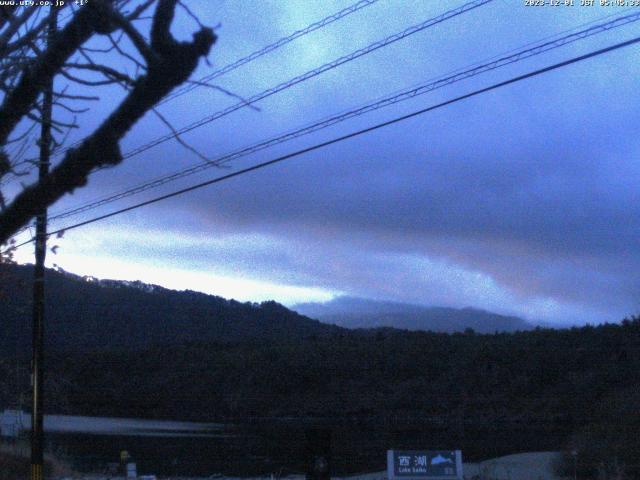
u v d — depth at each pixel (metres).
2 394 39.97
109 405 57.41
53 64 3.88
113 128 3.51
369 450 34.56
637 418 26.48
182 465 29.25
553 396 46.62
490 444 36.34
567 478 23.91
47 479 22.23
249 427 47.03
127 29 3.41
